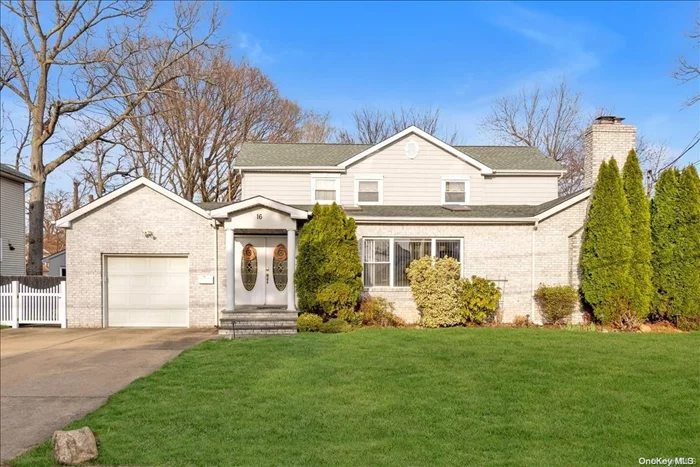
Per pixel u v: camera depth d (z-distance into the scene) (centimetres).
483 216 1625
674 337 1229
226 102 3478
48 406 770
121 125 3141
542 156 2061
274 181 1895
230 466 539
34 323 1622
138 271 1642
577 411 695
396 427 647
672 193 1483
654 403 721
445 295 1488
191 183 3450
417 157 1895
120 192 1616
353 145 2138
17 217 2262
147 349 1198
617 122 1802
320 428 647
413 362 968
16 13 2308
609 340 1180
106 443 606
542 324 1587
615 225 1450
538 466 531
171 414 704
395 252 1633
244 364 980
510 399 746
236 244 1680
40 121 2364
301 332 1378
